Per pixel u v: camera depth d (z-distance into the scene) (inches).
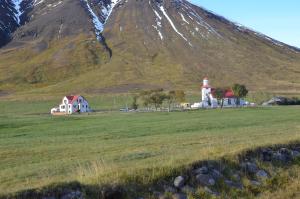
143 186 724.7
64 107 5979.3
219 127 2178.9
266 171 880.3
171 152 1113.4
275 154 941.2
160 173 759.7
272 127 1905.8
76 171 842.2
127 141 1582.2
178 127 2269.9
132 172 744.3
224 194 767.7
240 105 5866.1
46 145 1587.1
